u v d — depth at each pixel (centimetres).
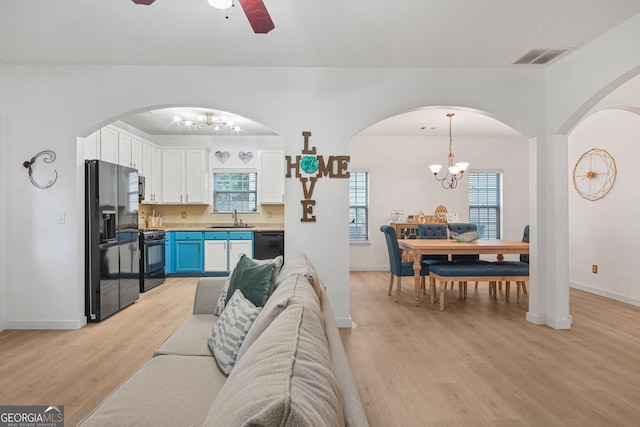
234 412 64
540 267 366
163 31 285
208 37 296
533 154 372
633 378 247
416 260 437
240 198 685
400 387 235
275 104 359
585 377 249
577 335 332
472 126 628
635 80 370
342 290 361
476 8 254
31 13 257
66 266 347
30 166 346
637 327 356
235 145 670
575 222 532
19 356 280
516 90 365
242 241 622
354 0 244
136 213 452
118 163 485
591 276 504
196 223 675
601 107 392
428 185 714
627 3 250
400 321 376
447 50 323
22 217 346
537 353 290
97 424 123
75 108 348
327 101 361
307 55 333
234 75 357
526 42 307
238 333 169
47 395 220
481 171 714
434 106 364
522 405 213
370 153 712
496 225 724
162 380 156
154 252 537
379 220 712
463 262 485
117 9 253
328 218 362
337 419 68
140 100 352
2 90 344
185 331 219
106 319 379
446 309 424
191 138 666
